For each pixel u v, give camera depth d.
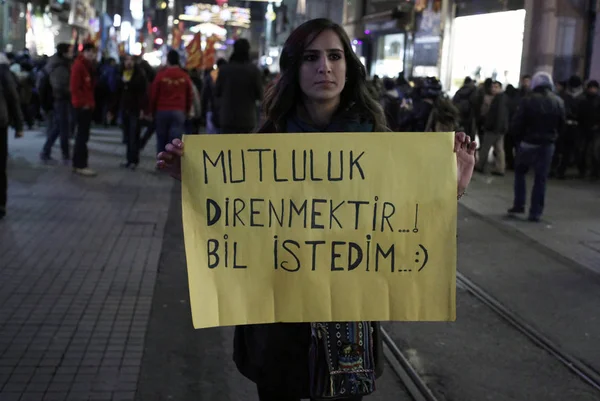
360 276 2.24
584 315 5.20
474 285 5.85
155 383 3.83
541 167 8.46
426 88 9.44
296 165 2.24
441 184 2.23
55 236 6.77
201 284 2.22
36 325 4.52
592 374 4.14
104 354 4.16
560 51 15.78
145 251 6.41
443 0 20.19
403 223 2.24
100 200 8.64
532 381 4.05
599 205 9.92
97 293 5.21
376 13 26.92
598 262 6.71
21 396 3.57
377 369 2.33
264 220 2.24
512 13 17.17
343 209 2.23
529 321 5.04
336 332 2.25
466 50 19.45
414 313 2.24
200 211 2.23
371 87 2.38
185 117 10.80
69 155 11.57
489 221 8.53
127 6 58.12
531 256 6.88
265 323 2.28
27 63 15.72
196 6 51.72
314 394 2.22
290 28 47.22
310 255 2.24
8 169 10.56
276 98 2.34
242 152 2.23
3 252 6.12
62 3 28.56
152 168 11.55
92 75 10.23
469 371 4.16
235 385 3.89
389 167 2.24
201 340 4.48
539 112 8.37
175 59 10.53
